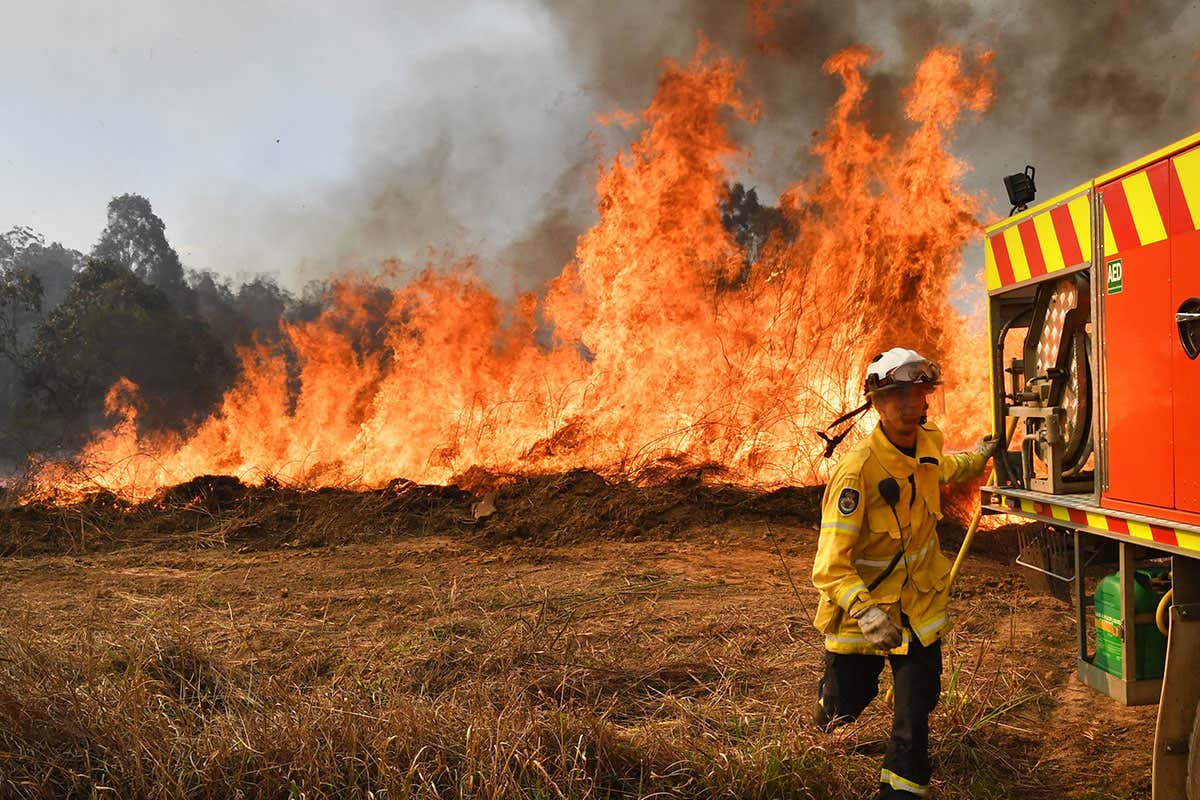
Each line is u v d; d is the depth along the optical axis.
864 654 3.94
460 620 6.75
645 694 5.39
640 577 8.11
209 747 4.18
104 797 3.88
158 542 10.59
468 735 4.09
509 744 4.13
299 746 4.17
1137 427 4.11
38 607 7.48
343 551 9.98
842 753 4.43
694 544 9.61
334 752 4.18
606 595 7.50
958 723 4.74
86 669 4.89
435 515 11.09
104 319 40.28
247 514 11.41
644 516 10.38
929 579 3.86
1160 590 4.24
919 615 3.80
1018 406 5.17
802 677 5.51
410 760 4.13
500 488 11.51
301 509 11.39
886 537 3.81
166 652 5.53
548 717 4.43
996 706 5.05
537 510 10.85
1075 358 4.78
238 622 6.98
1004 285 5.28
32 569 9.23
